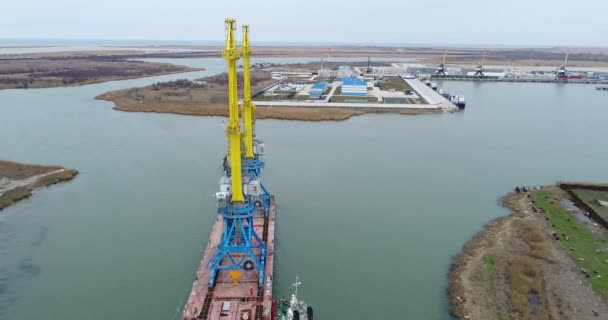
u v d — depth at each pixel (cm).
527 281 3978
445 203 6019
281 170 7275
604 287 3916
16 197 5931
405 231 5122
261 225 4766
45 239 4841
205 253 4088
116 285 3975
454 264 4388
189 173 7094
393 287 3966
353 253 4572
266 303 3394
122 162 7650
